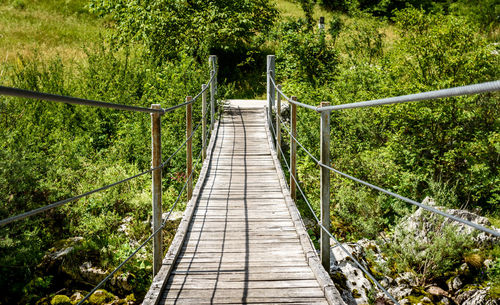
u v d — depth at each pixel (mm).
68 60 13500
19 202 4656
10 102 6887
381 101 1902
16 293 4109
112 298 4270
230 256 3520
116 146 7734
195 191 5133
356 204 6535
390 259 5227
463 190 7152
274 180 5828
